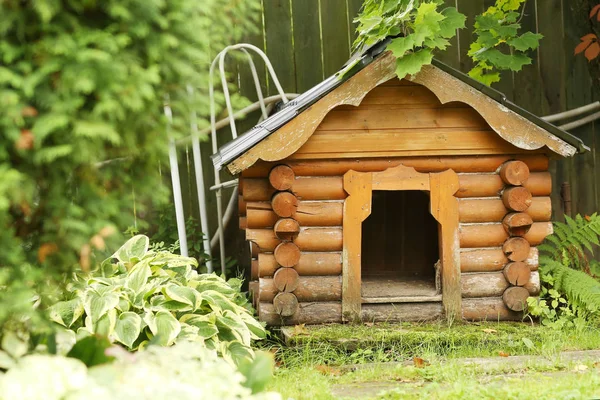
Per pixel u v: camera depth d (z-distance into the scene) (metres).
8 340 2.60
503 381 4.31
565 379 4.10
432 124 5.40
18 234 2.92
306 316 5.46
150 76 2.70
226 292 5.24
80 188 2.87
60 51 2.55
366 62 5.13
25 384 2.29
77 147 2.67
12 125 2.54
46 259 2.94
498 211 5.54
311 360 4.93
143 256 5.29
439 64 5.17
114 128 2.71
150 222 6.95
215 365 2.87
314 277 5.47
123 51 2.73
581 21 6.80
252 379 2.96
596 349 5.08
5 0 2.52
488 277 5.57
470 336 5.15
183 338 4.32
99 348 2.93
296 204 5.34
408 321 5.52
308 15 6.99
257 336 4.96
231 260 7.04
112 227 2.81
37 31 2.65
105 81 2.62
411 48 4.98
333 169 5.39
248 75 6.99
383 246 6.79
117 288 4.45
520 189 5.43
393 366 4.77
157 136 2.92
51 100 2.59
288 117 5.12
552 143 5.32
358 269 5.45
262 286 5.45
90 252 3.02
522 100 7.18
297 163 5.35
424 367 4.71
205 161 7.00
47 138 2.70
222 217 6.90
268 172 5.36
